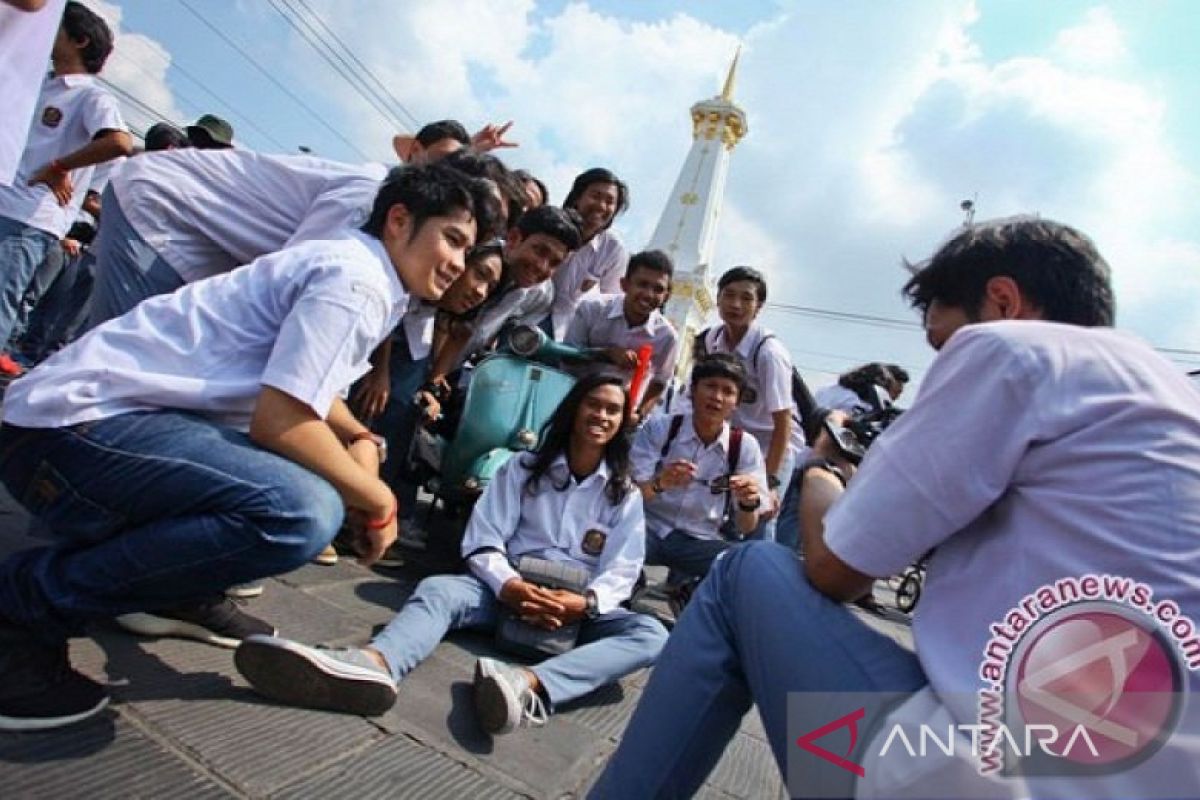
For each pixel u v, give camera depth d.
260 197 2.51
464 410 3.31
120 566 1.37
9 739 1.28
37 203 3.35
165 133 4.86
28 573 1.36
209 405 1.49
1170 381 0.97
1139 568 0.87
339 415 1.93
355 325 1.51
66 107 3.38
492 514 2.63
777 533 4.57
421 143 3.15
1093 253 1.17
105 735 1.37
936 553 1.05
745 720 2.44
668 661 1.28
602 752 1.90
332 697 1.66
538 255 3.31
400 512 3.43
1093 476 0.91
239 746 1.45
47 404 1.35
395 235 1.73
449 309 3.06
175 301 1.55
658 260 3.96
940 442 0.98
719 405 3.44
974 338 1.02
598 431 2.65
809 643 1.08
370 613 2.44
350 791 1.41
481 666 1.83
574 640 2.38
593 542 2.69
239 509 1.40
